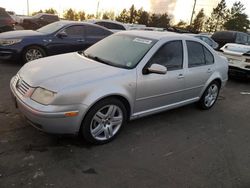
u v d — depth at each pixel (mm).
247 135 4812
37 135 3902
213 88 5789
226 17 55781
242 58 8938
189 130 4730
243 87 8578
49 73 3650
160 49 4383
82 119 3518
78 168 3277
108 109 3795
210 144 4305
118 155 3662
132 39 4664
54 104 3303
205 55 5375
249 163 3857
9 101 5094
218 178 3414
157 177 3295
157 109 4574
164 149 3971
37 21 23266
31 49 8141
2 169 3102
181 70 4715
